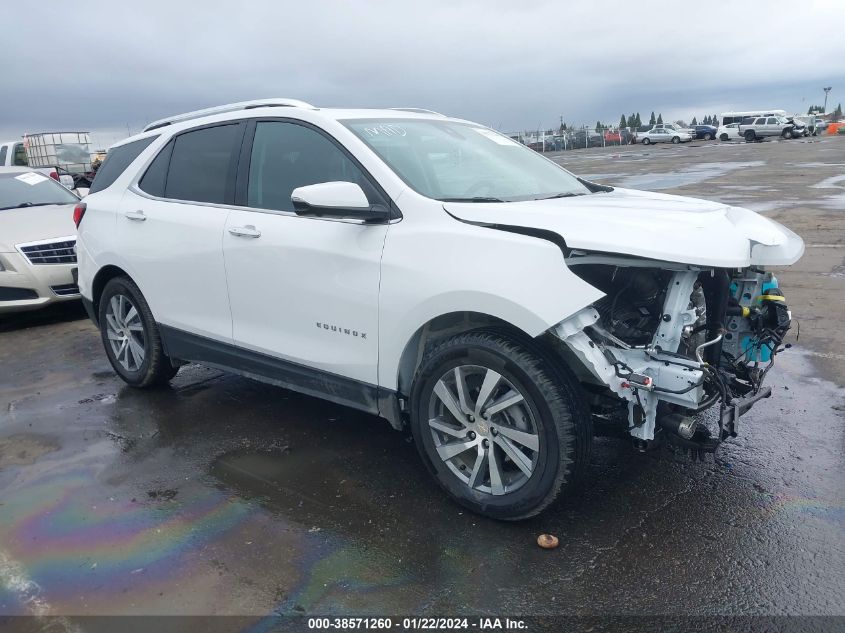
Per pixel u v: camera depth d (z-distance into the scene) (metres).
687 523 3.17
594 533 3.12
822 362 5.16
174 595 2.78
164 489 3.66
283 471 3.81
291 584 2.82
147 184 4.74
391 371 3.41
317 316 3.65
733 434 3.14
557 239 2.96
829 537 3.03
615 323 3.12
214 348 4.32
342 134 3.65
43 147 23.41
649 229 2.90
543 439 2.96
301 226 3.70
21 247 7.18
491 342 3.02
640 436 2.98
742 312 3.21
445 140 4.07
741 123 57.72
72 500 3.57
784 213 12.37
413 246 3.23
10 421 4.69
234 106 4.34
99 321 5.25
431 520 3.27
